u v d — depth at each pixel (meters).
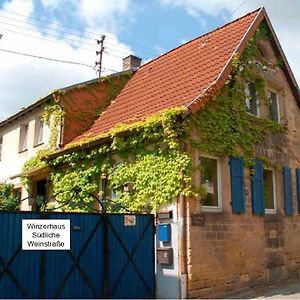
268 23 14.94
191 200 10.64
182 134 10.77
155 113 12.29
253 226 12.53
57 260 9.30
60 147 15.40
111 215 10.26
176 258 10.38
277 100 15.34
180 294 10.12
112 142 12.45
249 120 13.13
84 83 16.72
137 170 11.67
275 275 13.00
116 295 10.01
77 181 13.73
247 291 11.61
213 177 11.80
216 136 11.70
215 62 13.35
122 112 14.95
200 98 11.22
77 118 16.14
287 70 15.45
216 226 11.22
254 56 14.06
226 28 15.41
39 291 8.98
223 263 11.21
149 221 10.89
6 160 19.75
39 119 17.88
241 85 13.05
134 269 10.41
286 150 14.73
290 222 14.22
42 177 16.36
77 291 9.47
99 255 9.91
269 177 14.11
